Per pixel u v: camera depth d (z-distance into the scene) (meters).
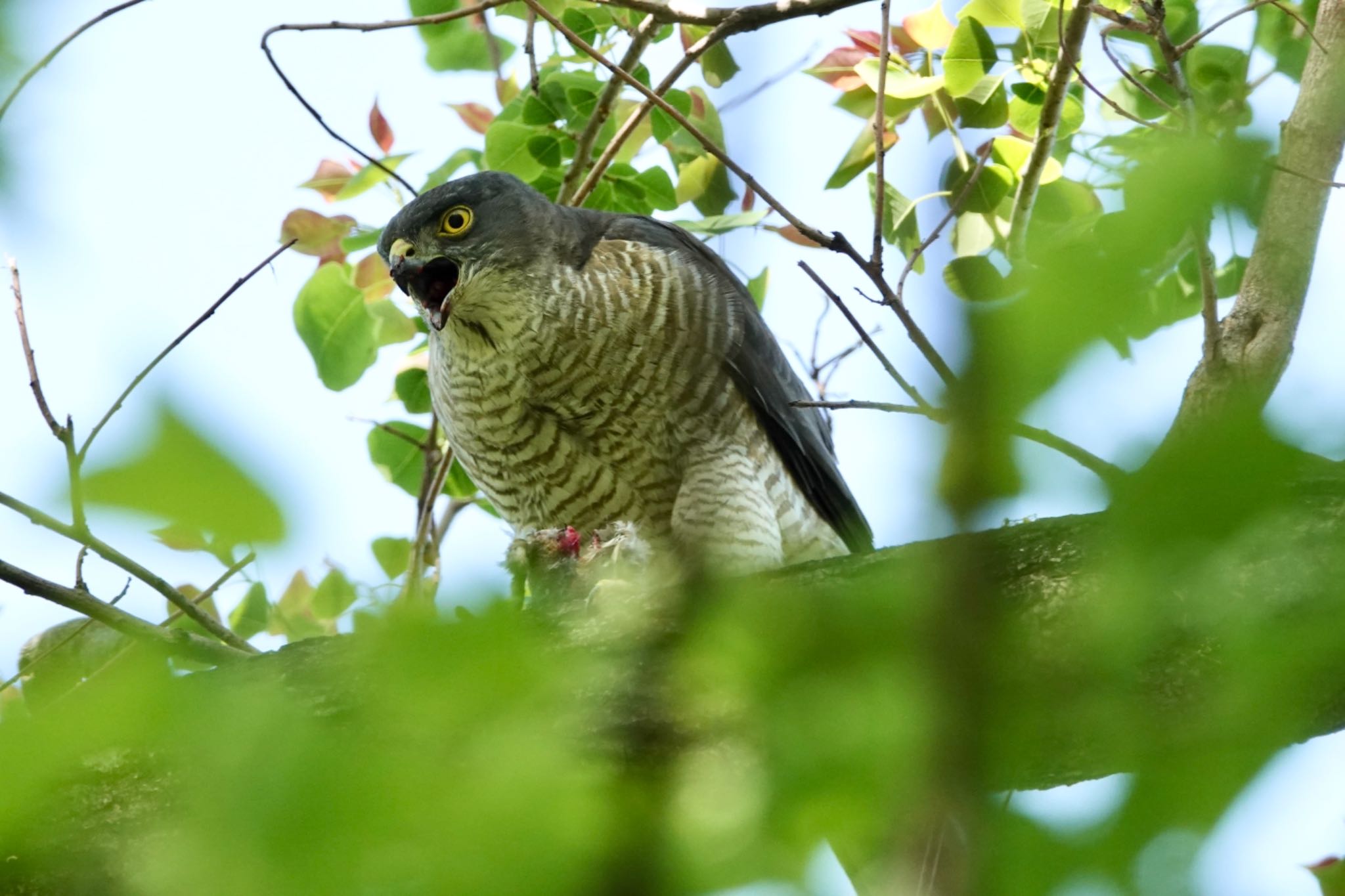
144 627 5.82
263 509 1.64
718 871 2.28
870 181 9.27
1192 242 1.95
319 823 2.06
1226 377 6.20
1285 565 2.37
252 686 2.22
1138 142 2.64
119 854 3.74
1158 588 2.27
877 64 9.18
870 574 2.81
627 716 2.79
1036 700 2.37
